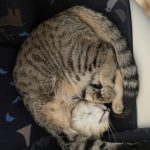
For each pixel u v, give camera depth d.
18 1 0.59
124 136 0.59
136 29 0.60
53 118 0.60
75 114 0.61
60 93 0.61
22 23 0.60
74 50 0.59
